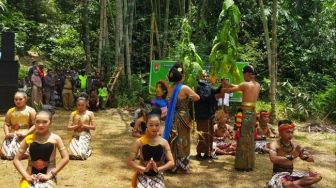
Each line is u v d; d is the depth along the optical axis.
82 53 19.67
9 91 11.51
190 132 6.48
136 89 14.69
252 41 15.42
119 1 14.73
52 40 22.06
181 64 5.89
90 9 18.98
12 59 11.51
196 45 14.80
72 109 13.08
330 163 7.12
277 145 5.33
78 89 14.17
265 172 6.32
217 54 6.57
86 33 15.54
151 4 17.06
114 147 7.73
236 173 6.22
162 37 17.22
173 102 5.81
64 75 13.95
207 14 16.44
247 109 6.34
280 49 16.05
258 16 15.82
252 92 6.30
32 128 6.44
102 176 5.84
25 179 4.01
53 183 4.05
